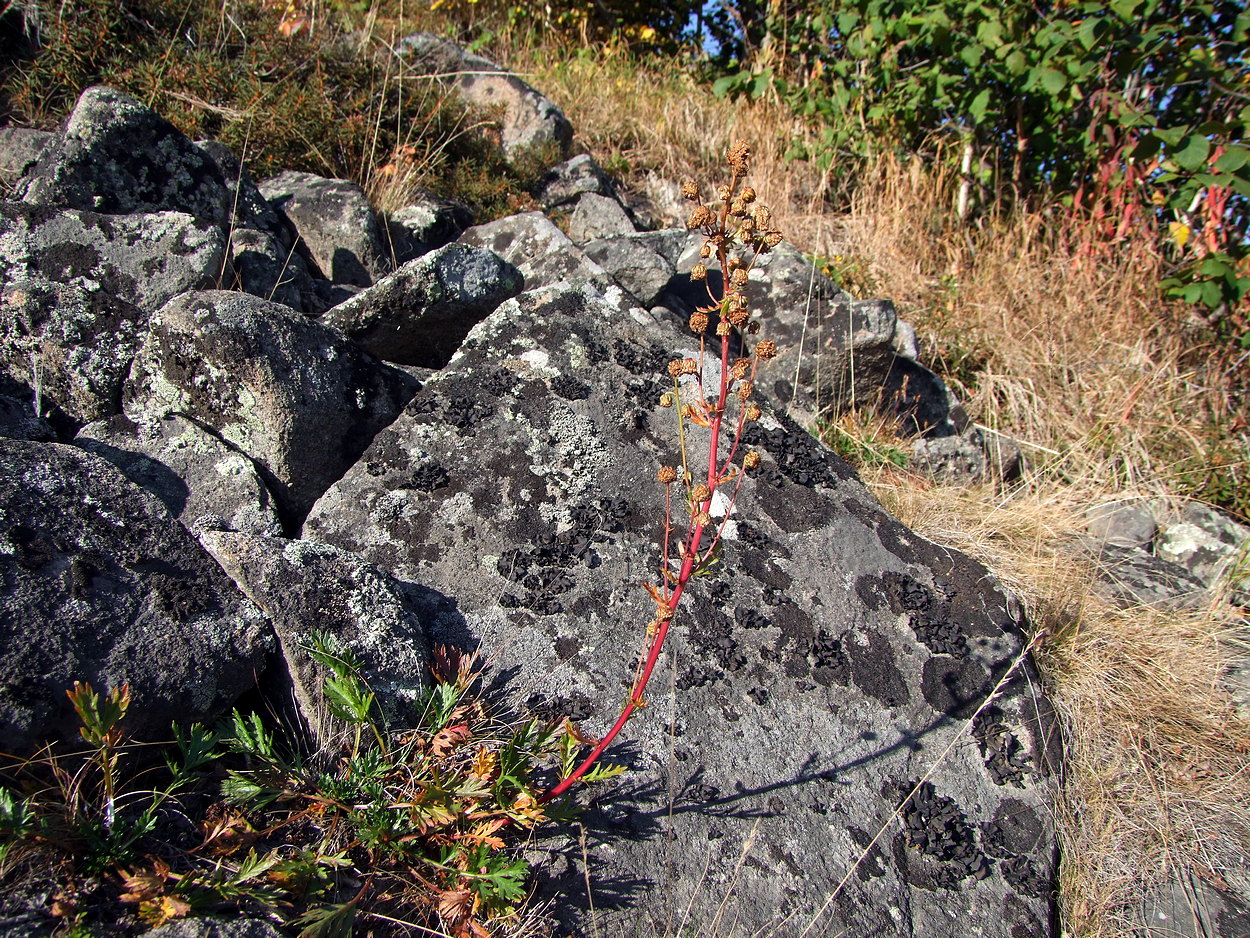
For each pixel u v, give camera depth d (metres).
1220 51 5.88
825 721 2.43
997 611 2.78
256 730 1.85
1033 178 6.41
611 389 2.88
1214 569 4.04
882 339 4.12
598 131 6.41
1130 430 4.74
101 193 3.36
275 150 4.68
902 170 6.27
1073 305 5.30
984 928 2.21
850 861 2.19
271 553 2.09
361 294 3.07
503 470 2.63
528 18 8.20
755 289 4.33
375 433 2.75
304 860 1.72
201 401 2.56
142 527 2.02
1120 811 2.69
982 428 4.49
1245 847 2.69
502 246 3.94
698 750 2.26
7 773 1.67
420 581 2.41
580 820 2.04
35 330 2.62
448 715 2.03
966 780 2.44
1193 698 3.14
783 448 2.92
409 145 5.15
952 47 5.79
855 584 2.72
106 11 4.79
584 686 2.29
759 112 6.88
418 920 1.80
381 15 7.11
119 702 1.65
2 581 1.76
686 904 2.00
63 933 1.50
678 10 8.84
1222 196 5.24
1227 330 5.36
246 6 5.42
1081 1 5.48
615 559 2.54
